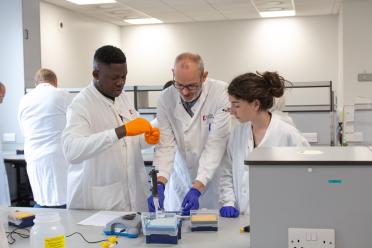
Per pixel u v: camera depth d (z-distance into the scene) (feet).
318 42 24.47
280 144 5.73
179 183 7.77
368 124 13.57
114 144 6.32
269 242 4.10
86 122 6.23
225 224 5.56
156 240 4.89
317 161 3.91
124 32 27.25
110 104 6.59
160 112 7.37
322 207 3.97
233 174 6.23
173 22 26.07
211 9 21.74
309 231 4.01
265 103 5.54
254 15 23.88
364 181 3.88
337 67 24.27
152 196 6.07
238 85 5.41
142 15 23.43
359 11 19.49
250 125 5.95
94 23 24.00
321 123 11.60
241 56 25.53
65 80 21.16
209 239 5.01
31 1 15.65
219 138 6.80
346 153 4.32
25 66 15.26
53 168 11.88
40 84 12.12
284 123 5.84
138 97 12.77
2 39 15.28
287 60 24.95
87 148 5.76
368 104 13.55
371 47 19.43
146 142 6.46
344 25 19.71
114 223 5.24
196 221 5.30
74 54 21.95
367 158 3.97
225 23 25.58
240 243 4.86
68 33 21.35
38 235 4.73
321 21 24.31
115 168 6.50
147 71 27.04
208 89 7.15
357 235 3.95
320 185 3.95
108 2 19.69
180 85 6.42
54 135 11.80
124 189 6.66
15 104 15.21
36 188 12.24
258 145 5.82
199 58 6.59
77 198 6.55
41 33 19.06
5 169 13.28
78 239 5.08
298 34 24.67
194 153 7.36
